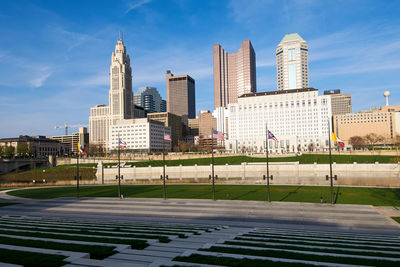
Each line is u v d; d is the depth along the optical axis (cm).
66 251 1616
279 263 1404
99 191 7700
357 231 3238
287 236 2534
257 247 1858
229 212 4462
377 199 5266
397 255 1677
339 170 12600
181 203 5359
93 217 4350
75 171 14838
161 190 7344
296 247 1891
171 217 4209
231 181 10225
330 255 1608
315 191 6269
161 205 5225
